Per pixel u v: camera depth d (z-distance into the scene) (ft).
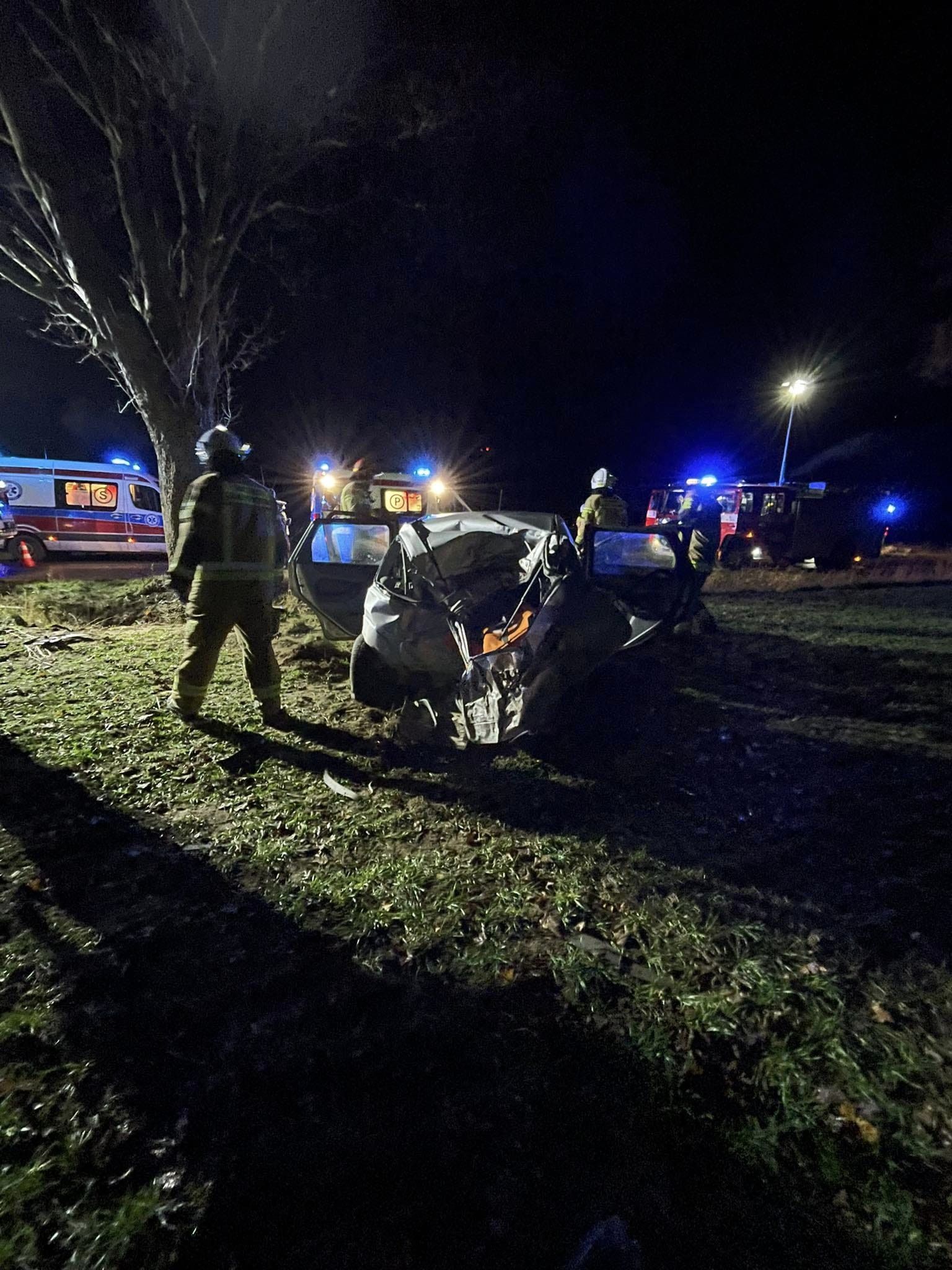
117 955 7.91
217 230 29.71
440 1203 5.41
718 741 15.51
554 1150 5.85
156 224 28.17
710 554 26.91
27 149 24.27
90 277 26.81
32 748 13.43
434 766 13.56
